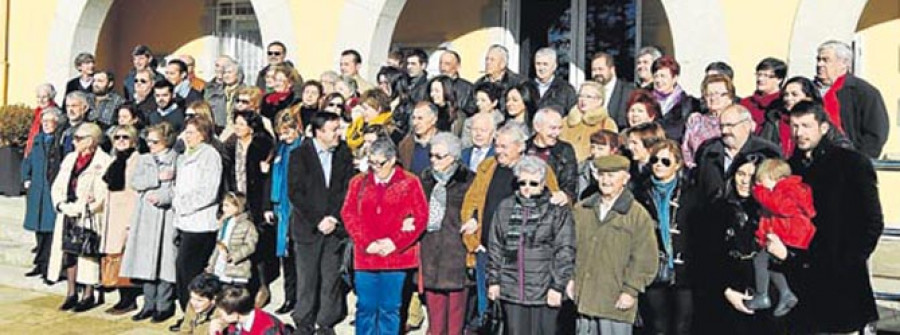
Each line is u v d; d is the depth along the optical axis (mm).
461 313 4977
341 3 9008
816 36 6844
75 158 6680
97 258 6641
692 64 7258
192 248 5926
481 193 4812
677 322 4379
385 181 4996
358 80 6988
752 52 7148
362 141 5754
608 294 4273
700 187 4297
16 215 9109
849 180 3680
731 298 4047
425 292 5012
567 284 4371
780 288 3895
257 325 4668
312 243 5438
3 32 11398
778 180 3812
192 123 5984
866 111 4656
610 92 5770
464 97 5973
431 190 5078
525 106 5500
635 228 4238
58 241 6773
